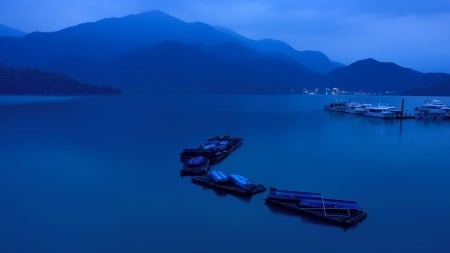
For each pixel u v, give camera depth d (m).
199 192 30.70
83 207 27.19
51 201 28.45
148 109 130.38
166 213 26.14
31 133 64.06
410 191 31.08
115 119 90.81
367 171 37.88
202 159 39.69
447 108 102.44
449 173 37.09
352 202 25.75
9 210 26.48
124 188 31.84
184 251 20.88
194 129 72.25
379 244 21.72
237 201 28.41
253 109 137.00
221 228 23.73
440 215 25.70
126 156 45.09
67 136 60.97
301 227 23.83
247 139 60.44
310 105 170.25
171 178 35.03
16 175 35.81
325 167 39.69
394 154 47.34
